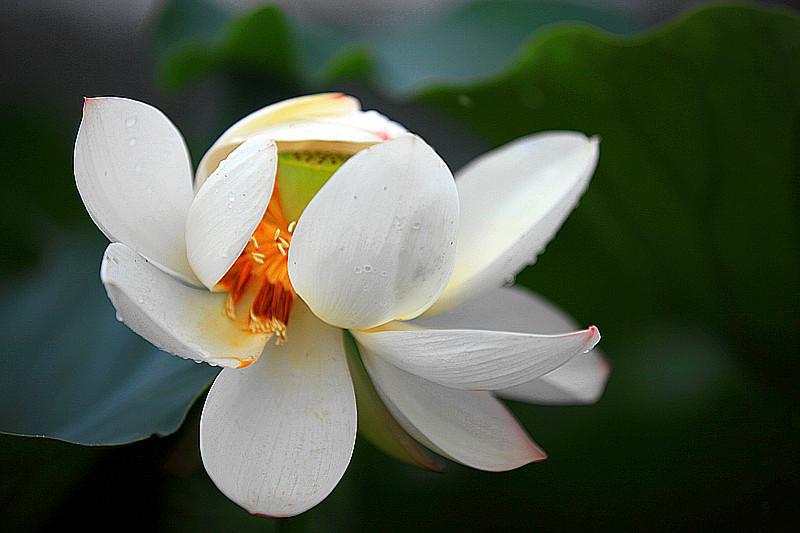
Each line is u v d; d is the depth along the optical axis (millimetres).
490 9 1331
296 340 945
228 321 939
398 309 917
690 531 1068
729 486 1086
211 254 910
